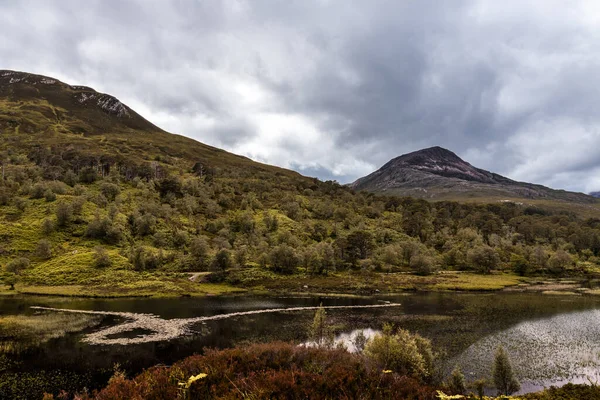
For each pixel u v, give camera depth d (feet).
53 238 443.32
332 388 36.88
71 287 327.06
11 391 112.27
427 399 36.55
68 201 546.26
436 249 638.12
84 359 145.28
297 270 444.55
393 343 89.40
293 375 38.11
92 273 365.40
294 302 295.69
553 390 54.80
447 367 140.26
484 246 512.22
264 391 33.94
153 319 224.33
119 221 518.78
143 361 144.36
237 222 638.53
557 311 256.93
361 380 39.01
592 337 187.83
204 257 442.09
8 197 531.91
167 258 440.04
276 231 615.98
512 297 321.32
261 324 213.87
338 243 531.91
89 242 450.30
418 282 400.26
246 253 457.27
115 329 196.95
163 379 38.17
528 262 515.91
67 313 235.20
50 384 118.52
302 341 173.17
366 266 474.08
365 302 296.71
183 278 384.27
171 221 580.30
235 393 34.83
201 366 42.14
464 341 178.81
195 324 212.84
